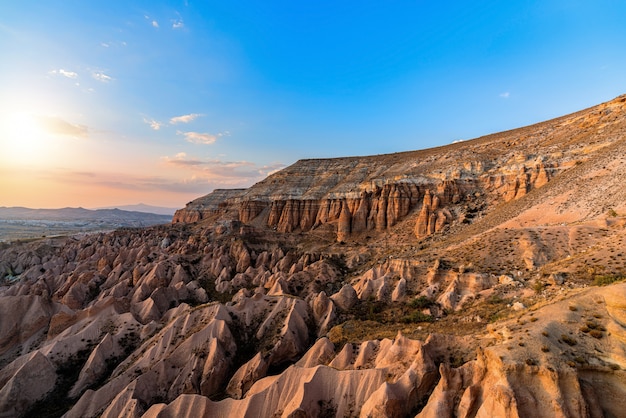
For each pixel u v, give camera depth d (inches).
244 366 1630.2
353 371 1235.2
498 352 837.8
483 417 781.9
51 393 1674.5
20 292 2942.9
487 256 2174.0
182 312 2097.7
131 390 1494.8
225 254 3880.4
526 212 2773.1
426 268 2311.8
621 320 824.9
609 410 738.2
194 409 1267.2
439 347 1140.5
